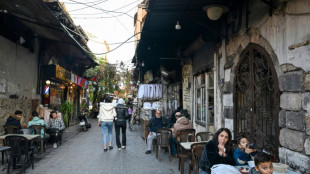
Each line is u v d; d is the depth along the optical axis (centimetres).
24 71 1025
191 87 1087
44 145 852
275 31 455
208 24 751
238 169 359
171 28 825
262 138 507
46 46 1201
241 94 620
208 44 851
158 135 725
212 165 371
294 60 401
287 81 416
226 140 378
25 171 600
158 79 1805
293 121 399
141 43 1084
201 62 943
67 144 990
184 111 1077
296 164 391
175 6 618
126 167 640
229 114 662
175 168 634
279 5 439
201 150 489
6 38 869
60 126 949
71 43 1198
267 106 505
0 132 825
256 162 290
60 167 638
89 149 882
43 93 1251
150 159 730
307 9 373
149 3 596
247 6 570
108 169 621
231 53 659
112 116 860
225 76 695
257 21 522
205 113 915
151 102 1487
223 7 597
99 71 2748
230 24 667
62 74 1316
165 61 1452
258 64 528
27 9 711
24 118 1020
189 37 920
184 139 679
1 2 682
